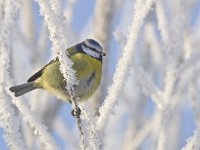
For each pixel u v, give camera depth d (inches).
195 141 194.4
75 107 200.4
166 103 309.7
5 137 205.5
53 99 368.2
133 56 203.9
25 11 377.4
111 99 200.8
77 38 367.9
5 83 211.5
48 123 362.0
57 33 190.5
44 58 369.7
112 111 200.2
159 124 314.3
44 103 363.9
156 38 363.9
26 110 208.8
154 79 360.2
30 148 328.2
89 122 197.8
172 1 367.6
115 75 203.2
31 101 360.5
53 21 187.9
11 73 287.0
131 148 354.9
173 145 347.6
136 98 374.9
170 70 317.7
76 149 376.2
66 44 193.2
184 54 332.2
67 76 198.4
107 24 372.5
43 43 375.2
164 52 358.0
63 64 196.1
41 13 188.9
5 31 216.7
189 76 332.5
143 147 358.3
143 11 204.5
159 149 301.1
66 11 374.9
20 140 206.8
